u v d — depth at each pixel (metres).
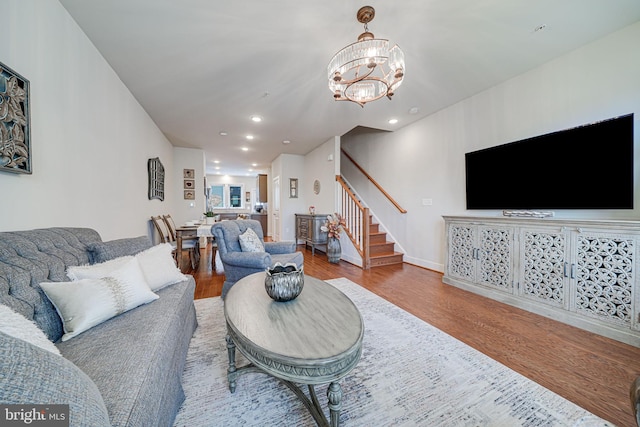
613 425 1.12
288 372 0.92
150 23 1.89
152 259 1.76
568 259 2.09
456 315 2.28
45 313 1.07
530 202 2.60
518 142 2.70
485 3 1.74
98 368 0.87
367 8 1.75
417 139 4.12
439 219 3.79
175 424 1.13
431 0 1.70
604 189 2.09
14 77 1.27
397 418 1.17
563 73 2.40
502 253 2.60
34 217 1.46
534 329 2.01
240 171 9.45
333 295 1.54
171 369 1.13
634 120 2.00
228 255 2.54
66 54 1.75
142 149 3.40
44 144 1.54
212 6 1.73
